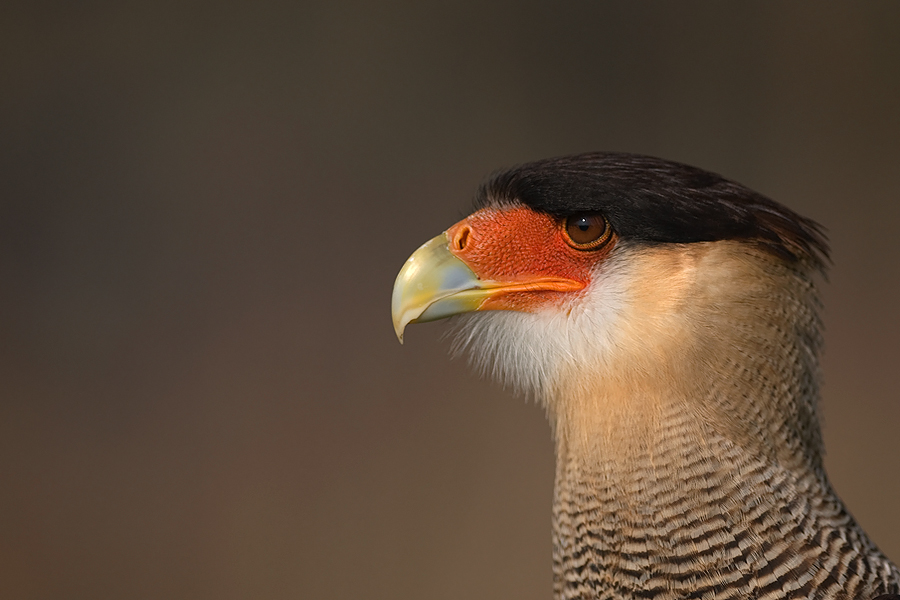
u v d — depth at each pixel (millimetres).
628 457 4000
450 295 4633
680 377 3943
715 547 3867
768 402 3947
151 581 11258
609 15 14055
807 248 4168
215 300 13633
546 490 11500
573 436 4289
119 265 13672
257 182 14055
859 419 12453
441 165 14250
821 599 3811
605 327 4160
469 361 5023
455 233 4715
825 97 13836
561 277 4410
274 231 13969
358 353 13172
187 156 14016
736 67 13945
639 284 4078
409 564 11219
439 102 14273
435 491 11727
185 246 13836
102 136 13867
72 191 13750
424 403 12477
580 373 4246
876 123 13672
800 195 13930
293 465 12109
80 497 11938
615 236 4258
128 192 13859
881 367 12938
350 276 13836
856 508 11789
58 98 13773
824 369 13000
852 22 13602
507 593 10961
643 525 3965
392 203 14164
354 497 11750
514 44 14211
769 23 13836
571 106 14164
